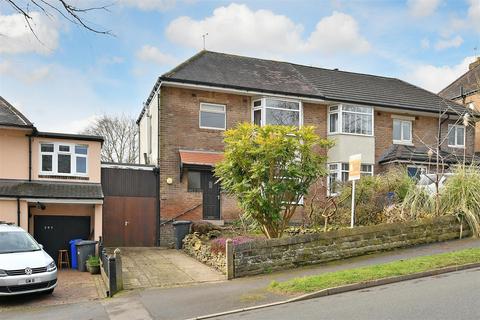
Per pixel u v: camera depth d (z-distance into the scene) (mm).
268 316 7805
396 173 17953
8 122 16547
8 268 11172
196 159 19672
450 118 25875
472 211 15078
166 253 16812
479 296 7789
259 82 22109
